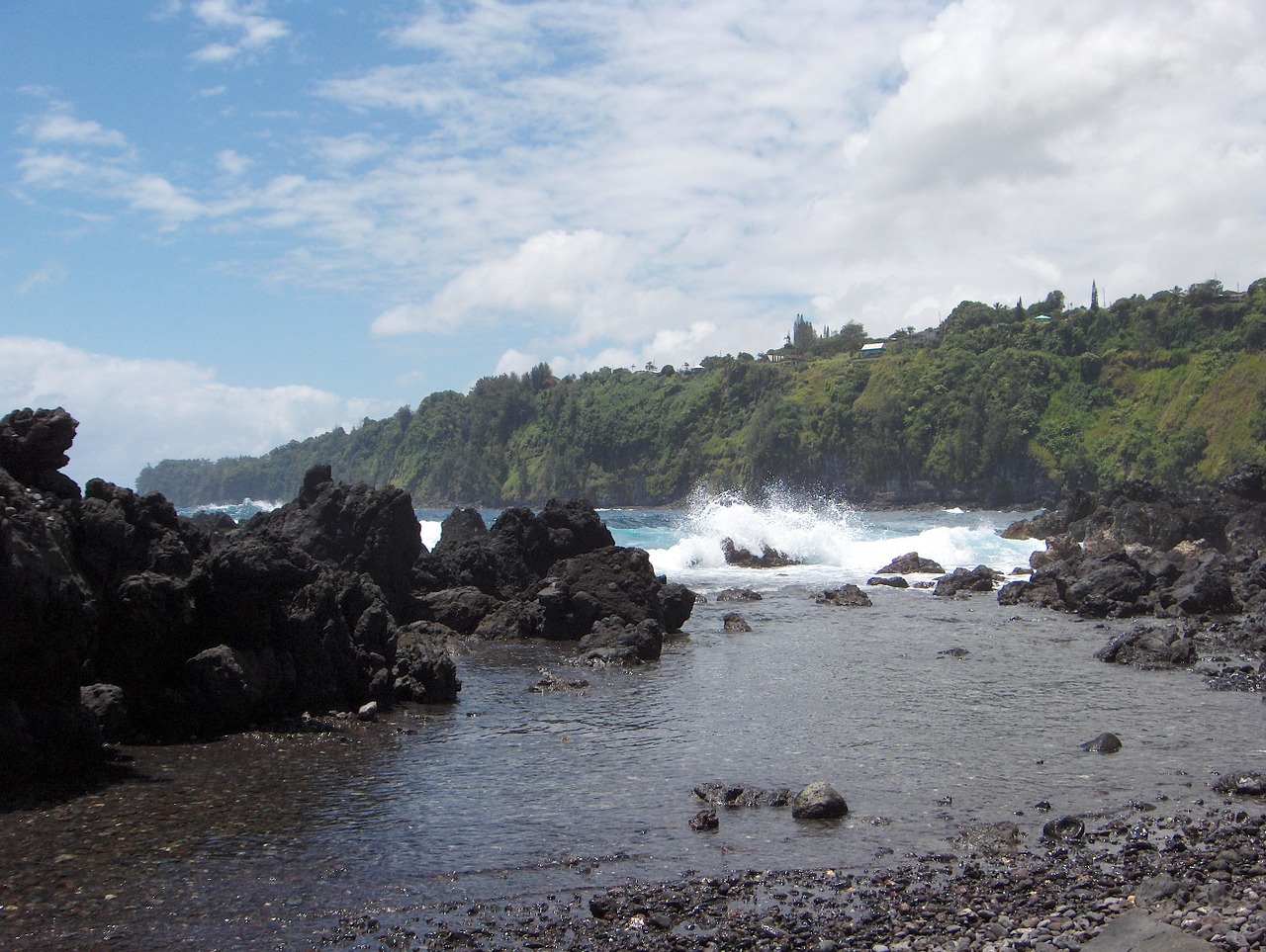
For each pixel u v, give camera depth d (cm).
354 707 2170
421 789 1589
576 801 1535
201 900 1170
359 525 3136
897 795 1559
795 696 2288
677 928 1099
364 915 1135
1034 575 4222
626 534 6600
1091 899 1148
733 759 1764
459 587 3466
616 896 1180
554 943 1069
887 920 1106
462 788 1598
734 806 1511
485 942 1073
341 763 1733
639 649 2788
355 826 1416
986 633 3266
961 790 1584
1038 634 3247
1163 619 3538
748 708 2166
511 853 1320
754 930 1087
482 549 3612
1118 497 6041
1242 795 1552
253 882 1223
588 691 2353
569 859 1300
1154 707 2159
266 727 1961
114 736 1836
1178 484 17675
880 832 1396
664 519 13088
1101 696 2273
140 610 1847
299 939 1077
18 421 1927
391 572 3175
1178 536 5409
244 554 1980
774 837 1377
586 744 1866
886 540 6225
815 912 1131
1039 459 19488
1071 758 1759
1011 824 1404
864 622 3525
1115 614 3634
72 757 1631
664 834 1389
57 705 1630
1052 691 2331
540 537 3784
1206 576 3647
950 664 2686
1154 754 1783
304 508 3325
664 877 1244
